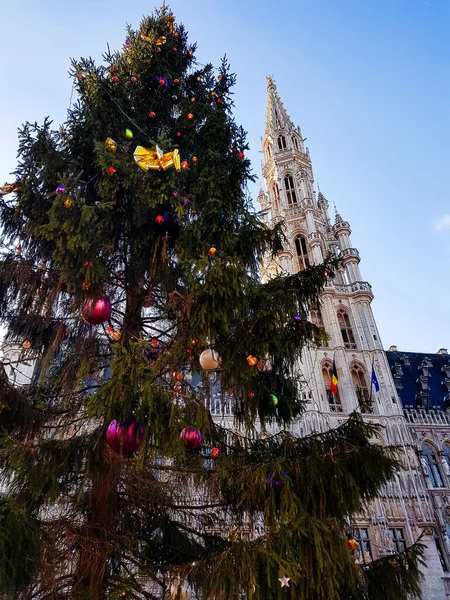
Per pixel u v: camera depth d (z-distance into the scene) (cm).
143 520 795
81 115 846
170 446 559
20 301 775
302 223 4266
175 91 1059
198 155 962
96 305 638
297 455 694
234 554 550
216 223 831
